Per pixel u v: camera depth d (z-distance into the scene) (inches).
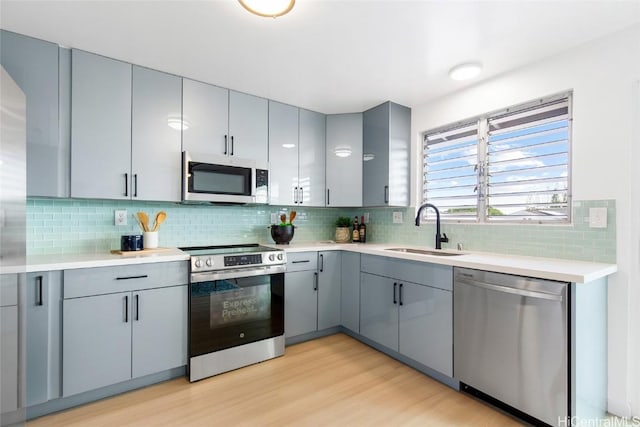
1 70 47.6
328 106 118.3
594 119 72.9
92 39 73.9
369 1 59.4
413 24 66.9
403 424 65.4
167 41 74.4
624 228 68.4
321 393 76.9
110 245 93.9
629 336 67.2
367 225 137.0
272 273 97.3
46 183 74.2
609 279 69.7
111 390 75.3
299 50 78.2
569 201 79.3
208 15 64.2
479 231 97.3
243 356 90.8
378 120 116.1
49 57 74.7
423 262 85.7
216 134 99.4
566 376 58.1
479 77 93.4
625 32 68.3
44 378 66.2
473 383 73.4
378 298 100.2
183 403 72.6
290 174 116.3
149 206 100.7
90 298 71.4
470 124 101.8
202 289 84.8
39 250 83.6
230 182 101.3
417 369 89.4
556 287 59.3
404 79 94.3
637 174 67.3
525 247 85.9
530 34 70.5
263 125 109.5
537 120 85.7
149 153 88.3
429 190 115.0
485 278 70.9
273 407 71.2
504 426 64.7
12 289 52.2
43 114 74.0
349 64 85.2
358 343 108.4
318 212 139.9
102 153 81.4
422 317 85.7
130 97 85.4
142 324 77.7
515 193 89.9
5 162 49.0
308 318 108.5
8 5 60.9
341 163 124.3
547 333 60.7
